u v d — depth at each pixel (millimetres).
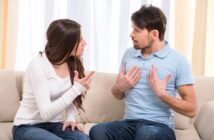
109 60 2969
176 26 2902
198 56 2883
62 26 1647
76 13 2943
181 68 1825
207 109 2123
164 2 2914
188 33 2926
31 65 1652
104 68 2969
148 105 1849
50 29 1682
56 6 2941
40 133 1556
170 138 1702
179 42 2914
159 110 1839
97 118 2336
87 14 2947
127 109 1926
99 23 2941
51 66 1672
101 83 2385
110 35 2955
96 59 2963
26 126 1646
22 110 1688
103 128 1768
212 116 1979
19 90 2449
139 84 1882
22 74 2480
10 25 2898
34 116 1664
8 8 2895
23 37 2953
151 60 1879
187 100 1767
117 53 2963
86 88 1604
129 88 1903
